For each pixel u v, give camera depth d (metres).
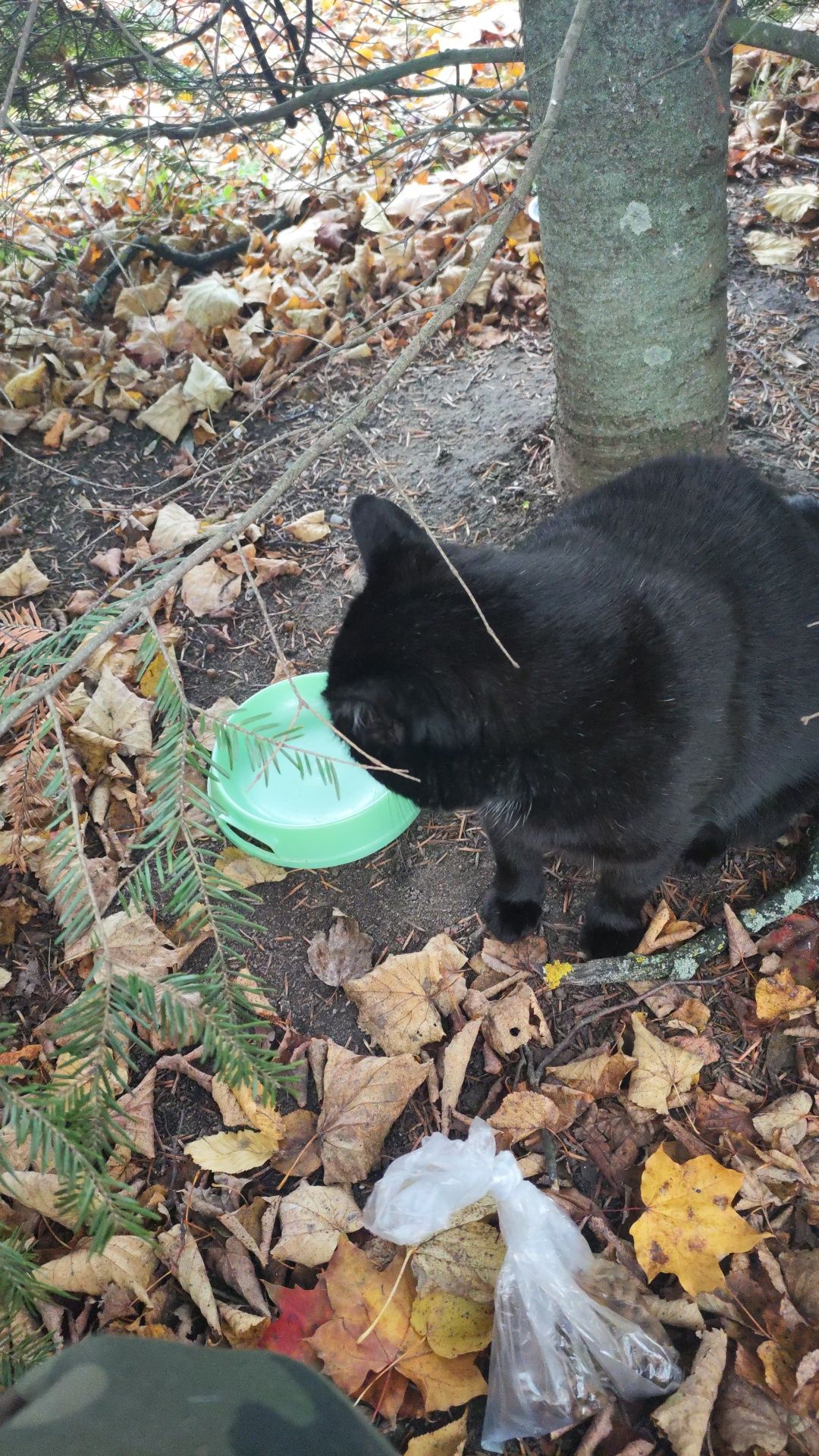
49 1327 0.76
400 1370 0.74
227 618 1.12
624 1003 0.88
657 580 0.81
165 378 1.30
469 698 0.77
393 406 1.26
